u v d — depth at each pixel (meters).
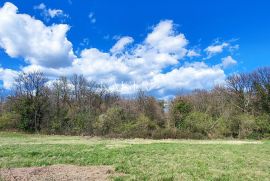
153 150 30.08
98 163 21.25
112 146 34.16
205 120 61.31
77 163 21.17
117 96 85.25
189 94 76.44
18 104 69.25
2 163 20.47
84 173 17.14
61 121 66.56
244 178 16.81
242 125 60.72
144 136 56.09
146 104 66.75
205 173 17.78
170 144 38.81
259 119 62.31
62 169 18.38
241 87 74.75
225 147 35.47
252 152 30.23
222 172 18.14
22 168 18.72
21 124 67.31
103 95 85.19
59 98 79.38
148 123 60.38
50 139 48.47
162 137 55.72
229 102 74.56
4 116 68.75
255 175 17.67
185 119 61.06
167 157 24.88
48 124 67.94
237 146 37.47
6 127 67.56
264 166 21.14
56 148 30.69
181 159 23.70
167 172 17.94
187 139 54.78
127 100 72.50
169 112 63.16
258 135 59.28
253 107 70.81
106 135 57.94
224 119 62.56
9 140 44.22
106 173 17.28
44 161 21.52
